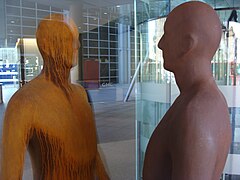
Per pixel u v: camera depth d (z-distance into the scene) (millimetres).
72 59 982
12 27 11695
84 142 996
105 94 9789
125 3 10328
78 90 1059
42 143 917
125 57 13828
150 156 800
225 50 3125
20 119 875
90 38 13023
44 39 949
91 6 10539
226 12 3283
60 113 935
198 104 693
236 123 3008
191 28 723
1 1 11445
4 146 884
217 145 675
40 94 918
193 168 651
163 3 2947
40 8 10039
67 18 999
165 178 757
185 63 741
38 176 953
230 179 2943
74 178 963
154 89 3293
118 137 4484
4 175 880
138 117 3658
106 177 1150
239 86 3070
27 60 8633
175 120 713
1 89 7137
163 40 792
